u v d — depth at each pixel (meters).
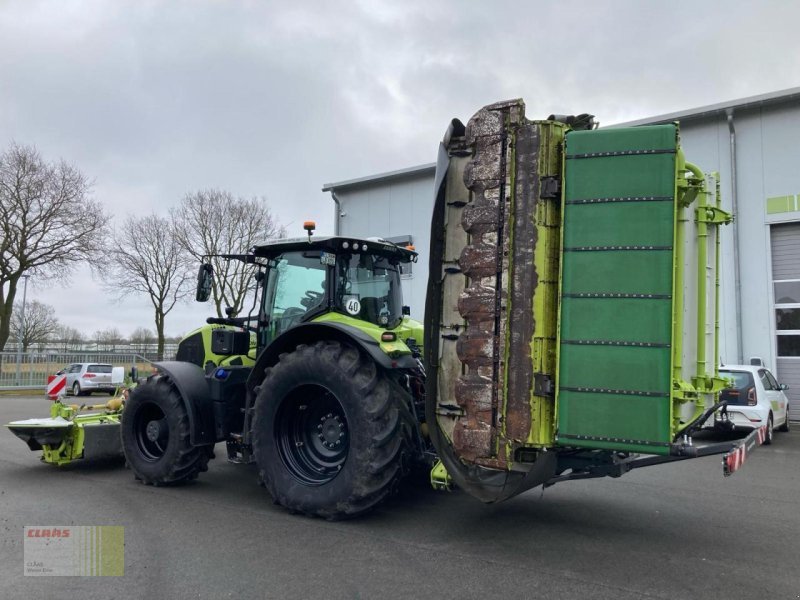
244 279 29.03
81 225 28.19
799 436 10.57
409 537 4.32
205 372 6.20
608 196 3.70
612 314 3.64
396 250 5.92
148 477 5.96
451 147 4.36
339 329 4.76
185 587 3.44
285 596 3.31
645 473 6.95
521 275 3.96
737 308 12.81
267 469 4.96
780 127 12.55
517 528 4.58
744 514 5.07
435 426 4.26
